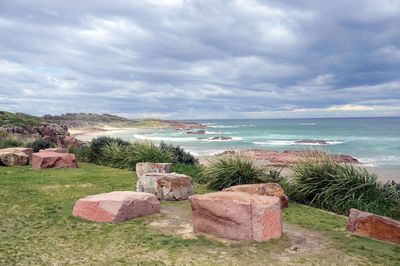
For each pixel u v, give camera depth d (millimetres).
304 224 7824
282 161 16922
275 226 6594
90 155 17922
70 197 9797
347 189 9594
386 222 6793
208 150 36656
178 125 126188
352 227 7227
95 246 6160
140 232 6898
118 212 7523
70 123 112938
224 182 11227
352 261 5719
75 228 7094
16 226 7188
